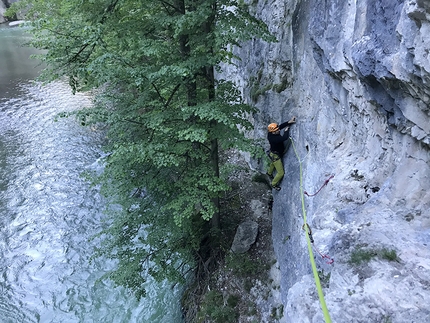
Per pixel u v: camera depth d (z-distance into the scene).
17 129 18.00
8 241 11.23
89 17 7.06
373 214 4.07
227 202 10.25
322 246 4.30
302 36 6.72
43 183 13.91
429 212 3.69
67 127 18.14
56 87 23.45
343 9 4.55
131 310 8.94
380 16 3.59
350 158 5.20
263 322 7.16
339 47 4.71
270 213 9.58
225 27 6.12
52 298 9.38
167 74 6.18
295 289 3.87
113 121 6.87
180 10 7.02
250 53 9.90
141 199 8.41
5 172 14.65
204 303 8.12
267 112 8.59
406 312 2.95
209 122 7.37
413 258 3.38
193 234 8.38
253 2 9.41
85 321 8.77
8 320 8.81
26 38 35.69
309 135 6.45
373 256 3.56
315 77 6.30
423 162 3.76
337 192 4.93
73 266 10.32
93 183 7.67
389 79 3.54
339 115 5.55
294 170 6.97
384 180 4.46
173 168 7.98
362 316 3.08
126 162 7.36
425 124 3.46
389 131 4.28
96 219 12.13
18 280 9.90
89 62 6.89
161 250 8.34
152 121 6.78
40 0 11.32
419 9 2.72
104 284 9.67
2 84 23.94
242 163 11.74
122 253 8.36
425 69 2.91
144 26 7.07
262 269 8.09
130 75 6.49
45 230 11.66
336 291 3.46
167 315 8.70
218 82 7.83
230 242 9.09
